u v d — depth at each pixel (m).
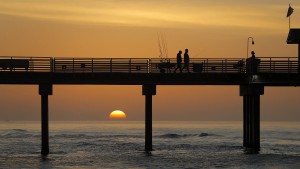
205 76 75.50
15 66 74.56
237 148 96.12
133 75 75.50
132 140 135.00
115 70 75.44
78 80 75.12
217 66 76.31
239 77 75.69
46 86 75.06
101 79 75.19
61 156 80.81
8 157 79.44
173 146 103.38
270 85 78.31
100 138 145.50
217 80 75.75
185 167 68.19
